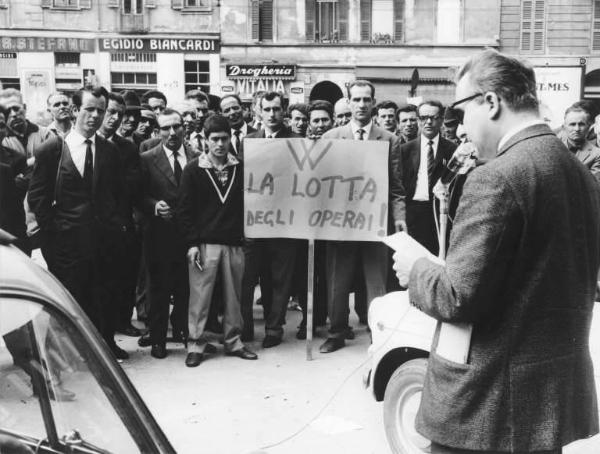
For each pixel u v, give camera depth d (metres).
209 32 29.84
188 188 6.60
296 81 30.20
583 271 2.50
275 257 7.20
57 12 29.28
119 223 6.39
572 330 2.46
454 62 29.97
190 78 30.17
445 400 2.52
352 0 29.92
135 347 7.30
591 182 2.59
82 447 2.04
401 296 4.69
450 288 2.40
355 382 6.20
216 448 4.87
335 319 7.12
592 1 29.38
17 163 7.26
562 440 2.42
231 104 9.30
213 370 6.53
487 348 2.45
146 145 8.13
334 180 6.82
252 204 6.83
